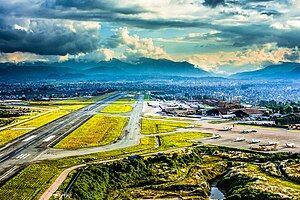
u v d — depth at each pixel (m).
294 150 199.00
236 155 190.75
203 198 136.00
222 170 170.62
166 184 149.00
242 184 144.38
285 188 134.88
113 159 173.62
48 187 132.00
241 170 162.50
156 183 151.88
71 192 127.94
